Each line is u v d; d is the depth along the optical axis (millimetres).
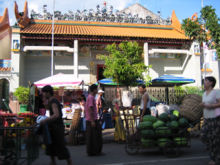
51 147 4723
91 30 19172
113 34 18109
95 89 6629
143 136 6062
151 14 24547
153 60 21469
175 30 22219
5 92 18125
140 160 5605
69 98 15438
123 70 12492
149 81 14703
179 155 6090
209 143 5062
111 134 10508
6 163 5105
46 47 17375
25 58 19172
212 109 5016
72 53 19797
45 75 19344
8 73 16719
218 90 5059
